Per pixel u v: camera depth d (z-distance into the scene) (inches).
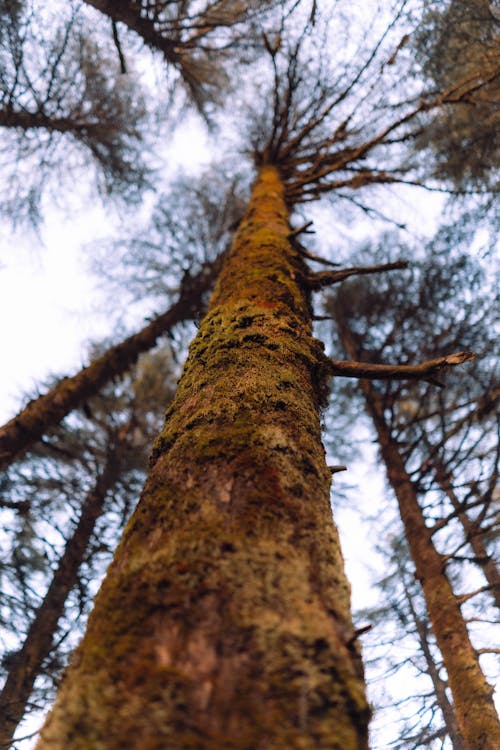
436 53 189.3
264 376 56.9
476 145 216.2
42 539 212.4
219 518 35.9
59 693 28.0
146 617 29.0
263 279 91.0
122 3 200.1
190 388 58.7
